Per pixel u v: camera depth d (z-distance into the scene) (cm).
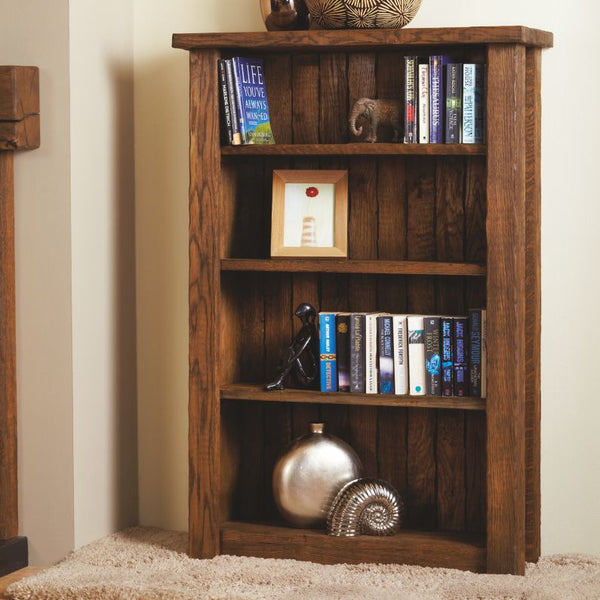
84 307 293
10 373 290
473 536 281
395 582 257
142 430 320
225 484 292
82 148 291
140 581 260
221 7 307
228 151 277
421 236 293
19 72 279
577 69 283
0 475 291
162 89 313
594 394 287
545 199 287
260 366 305
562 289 287
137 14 314
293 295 303
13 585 261
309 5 275
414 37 262
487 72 261
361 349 277
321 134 298
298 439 289
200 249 278
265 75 300
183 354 316
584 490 290
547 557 284
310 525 284
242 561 277
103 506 305
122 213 311
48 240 288
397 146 267
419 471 297
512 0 286
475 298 290
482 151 264
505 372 263
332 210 284
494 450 265
